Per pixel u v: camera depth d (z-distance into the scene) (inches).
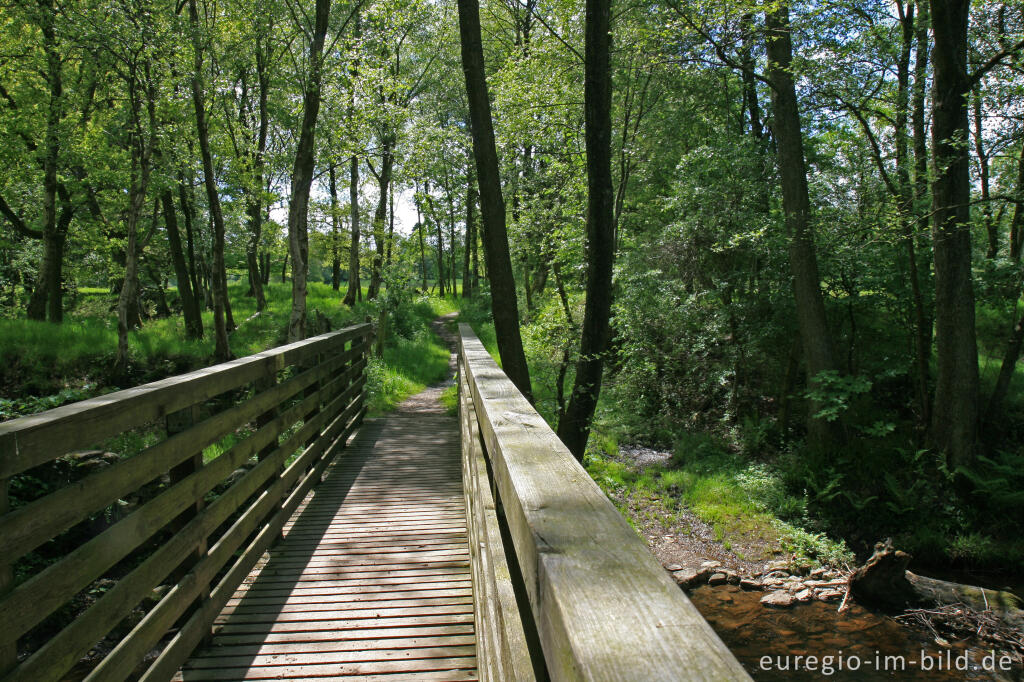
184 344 572.7
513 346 274.2
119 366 490.6
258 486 135.3
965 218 328.5
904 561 250.5
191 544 99.7
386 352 582.9
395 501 188.2
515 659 39.4
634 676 17.7
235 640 110.2
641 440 439.8
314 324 705.0
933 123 320.8
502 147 443.8
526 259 516.7
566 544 29.2
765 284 430.0
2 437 59.1
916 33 333.1
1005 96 312.7
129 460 79.9
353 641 109.8
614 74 426.0
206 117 540.4
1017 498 309.6
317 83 441.4
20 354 478.9
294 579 135.0
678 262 459.5
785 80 373.7
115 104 576.4
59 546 189.2
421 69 985.5
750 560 286.7
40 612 62.6
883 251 385.1
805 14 329.7
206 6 501.0
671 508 334.0
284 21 518.3
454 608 121.7
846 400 382.0
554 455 48.3
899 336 442.9
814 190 404.5
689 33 330.6
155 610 87.4
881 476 353.4
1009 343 370.0
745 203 428.1
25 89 554.9
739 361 436.1
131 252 499.8
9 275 903.7
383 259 923.4
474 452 107.9
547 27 322.3
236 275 1352.1
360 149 517.0
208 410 407.2
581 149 426.0
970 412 337.1
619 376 491.2
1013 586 280.5
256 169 673.0
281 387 157.4
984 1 325.1
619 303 474.3
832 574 277.9
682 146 537.0
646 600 23.0
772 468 372.2
